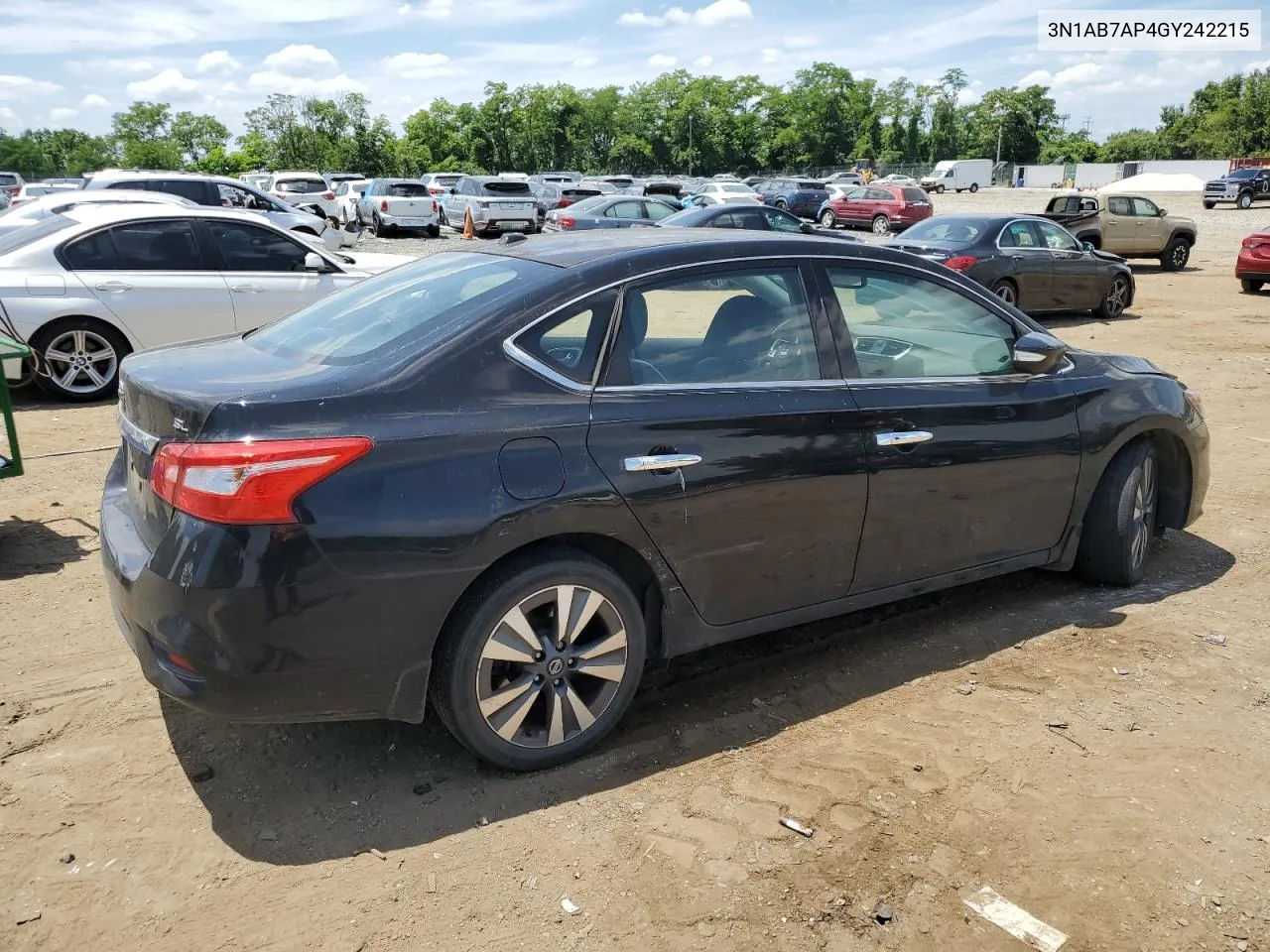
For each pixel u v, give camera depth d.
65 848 2.79
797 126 121.31
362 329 3.27
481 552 2.83
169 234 8.76
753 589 3.48
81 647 3.98
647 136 121.50
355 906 2.58
